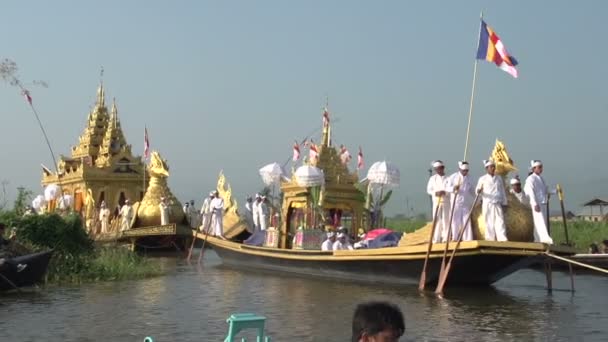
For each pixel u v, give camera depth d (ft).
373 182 94.89
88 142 180.96
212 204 121.29
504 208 68.28
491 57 68.03
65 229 76.84
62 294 63.36
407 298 62.23
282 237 95.96
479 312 54.24
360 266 77.15
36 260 62.23
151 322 48.78
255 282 76.79
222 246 106.32
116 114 176.04
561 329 46.83
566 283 79.36
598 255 92.43
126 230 134.41
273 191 103.96
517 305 57.98
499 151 71.00
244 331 45.44
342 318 51.13
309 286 72.43
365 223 97.91
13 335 43.42
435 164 71.31
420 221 182.91
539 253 63.72
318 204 89.20
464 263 66.49
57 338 42.68
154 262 111.24
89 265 78.84
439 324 48.75
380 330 14.88
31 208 87.92
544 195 68.59
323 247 85.20
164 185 145.28
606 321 50.03
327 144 99.71
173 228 132.46
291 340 42.68
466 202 69.41
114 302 58.65
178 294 65.00
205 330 45.73
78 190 166.20
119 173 164.96
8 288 62.54
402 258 70.54
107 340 42.24
